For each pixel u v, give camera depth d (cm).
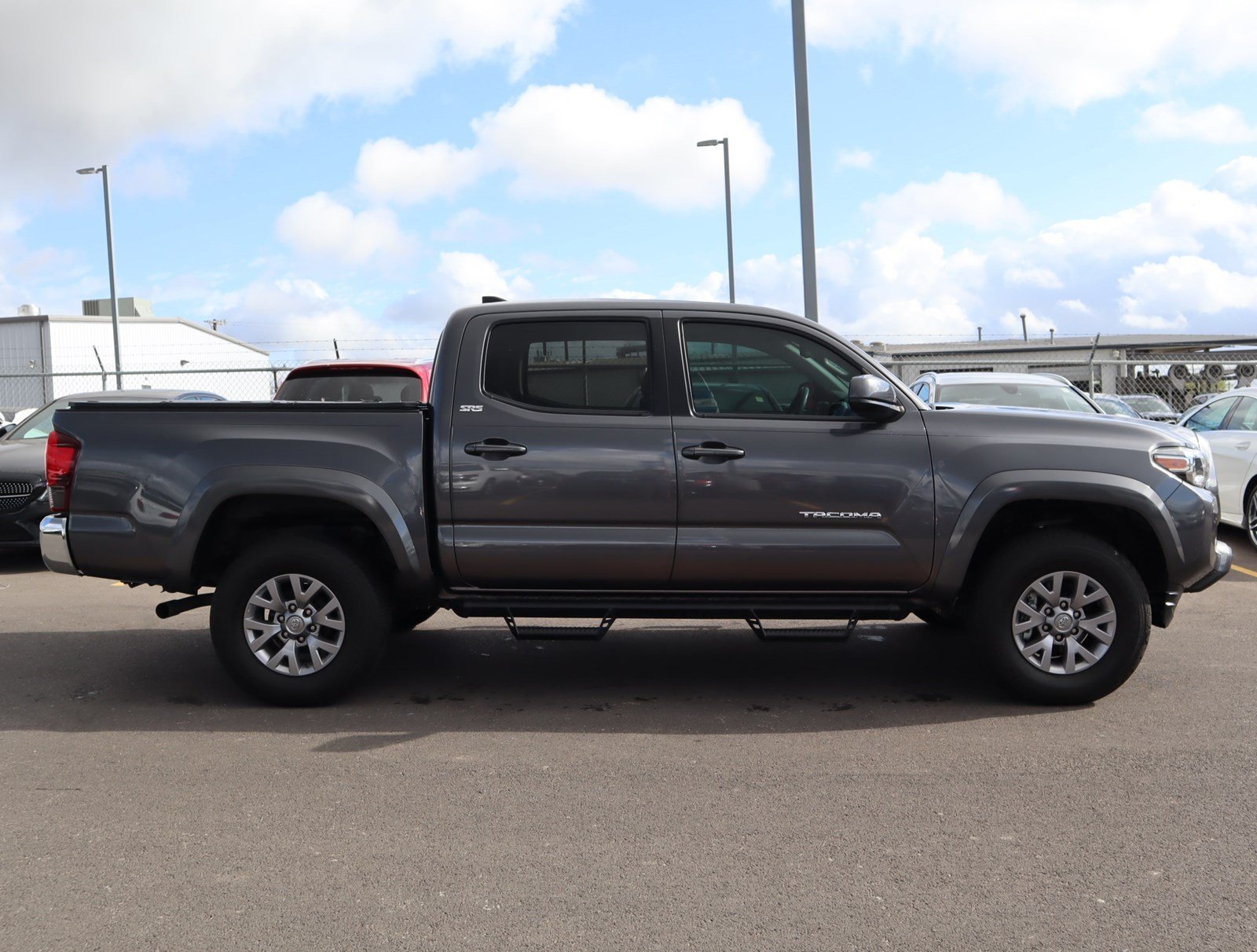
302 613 536
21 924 312
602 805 403
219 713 531
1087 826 379
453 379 534
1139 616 518
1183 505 523
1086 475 519
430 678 598
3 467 961
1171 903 320
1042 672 527
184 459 530
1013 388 1061
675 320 539
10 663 635
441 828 382
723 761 454
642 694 564
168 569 530
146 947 298
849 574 525
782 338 541
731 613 531
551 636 534
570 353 538
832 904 321
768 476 520
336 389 877
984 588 528
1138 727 493
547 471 521
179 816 394
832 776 434
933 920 311
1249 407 1062
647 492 521
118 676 604
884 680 589
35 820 391
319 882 338
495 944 298
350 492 521
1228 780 423
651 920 312
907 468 521
